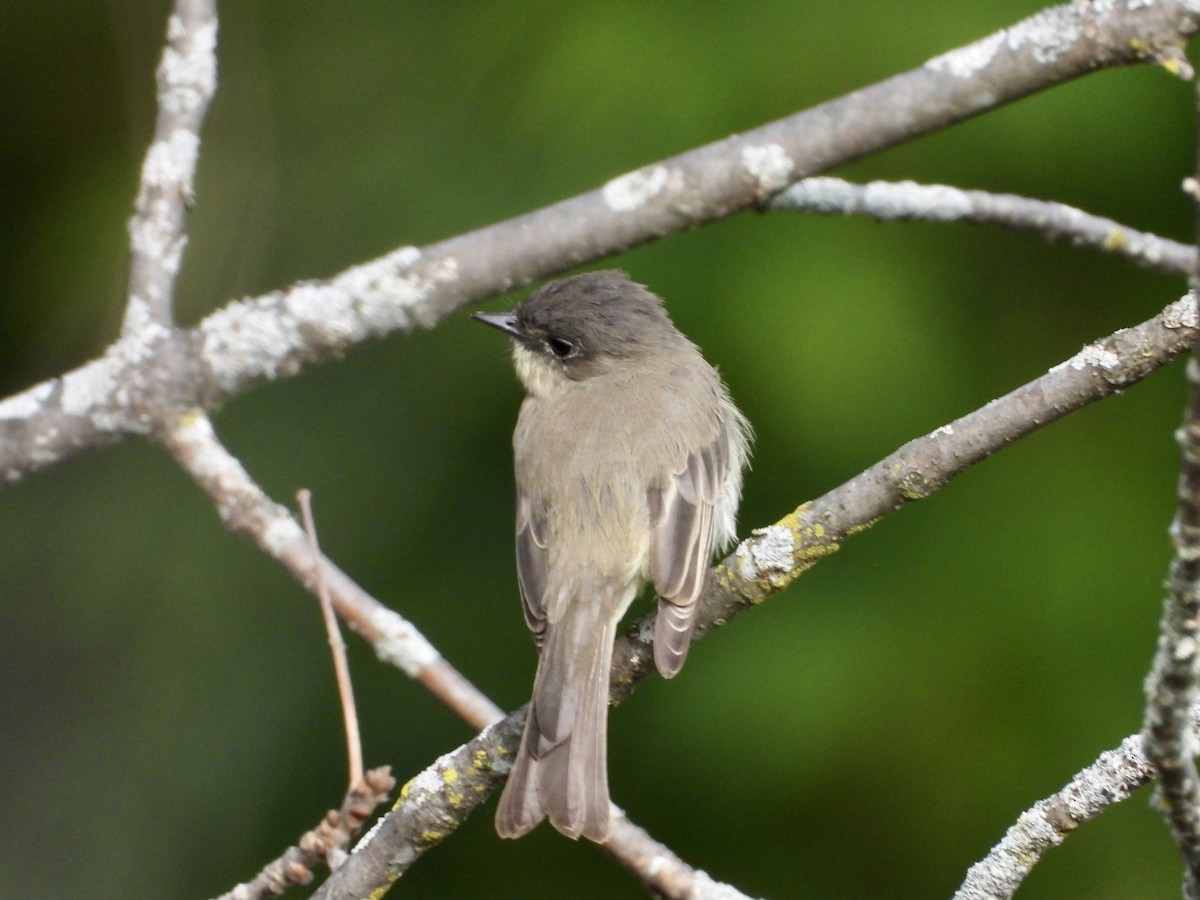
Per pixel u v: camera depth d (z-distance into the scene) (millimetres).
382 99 13055
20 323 13828
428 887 12555
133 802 12836
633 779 11695
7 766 13008
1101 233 7602
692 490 7629
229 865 12641
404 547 12648
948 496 11445
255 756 12742
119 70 14430
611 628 7051
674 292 11383
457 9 13047
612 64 11539
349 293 6270
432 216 12195
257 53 13586
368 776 5727
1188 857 4891
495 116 12281
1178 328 5566
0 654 13211
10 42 14664
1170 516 11242
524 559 7484
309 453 12820
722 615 6566
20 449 6238
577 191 11453
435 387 12812
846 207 7195
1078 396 5684
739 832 11648
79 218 13898
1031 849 5535
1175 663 4613
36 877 12781
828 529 6270
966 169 11477
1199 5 5891
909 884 11391
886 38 11195
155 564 13289
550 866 12477
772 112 11258
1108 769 5445
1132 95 11188
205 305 13164
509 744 6199
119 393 6215
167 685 13023
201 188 13367
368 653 12750
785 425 11188
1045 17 6070
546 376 8594
